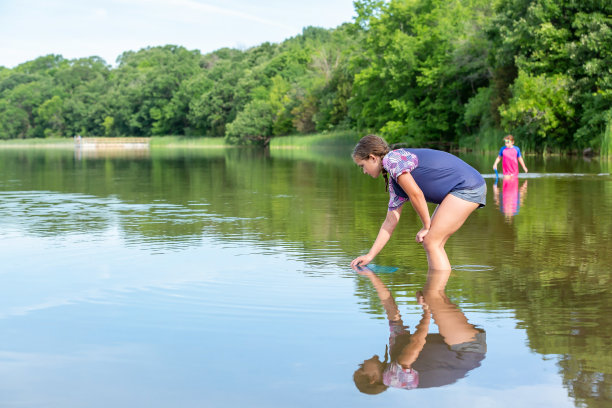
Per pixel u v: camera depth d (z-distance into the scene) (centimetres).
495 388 229
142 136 11475
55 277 429
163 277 425
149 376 243
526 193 1072
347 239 599
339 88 6172
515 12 2897
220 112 9488
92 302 359
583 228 655
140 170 2111
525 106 2577
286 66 9194
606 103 2488
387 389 228
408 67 4034
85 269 456
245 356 264
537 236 603
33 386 234
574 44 2561
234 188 1284
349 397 221
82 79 14162
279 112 7656
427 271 443
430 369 248
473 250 527
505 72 3153
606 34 2480
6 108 12825
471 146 3519
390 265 465
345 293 376
